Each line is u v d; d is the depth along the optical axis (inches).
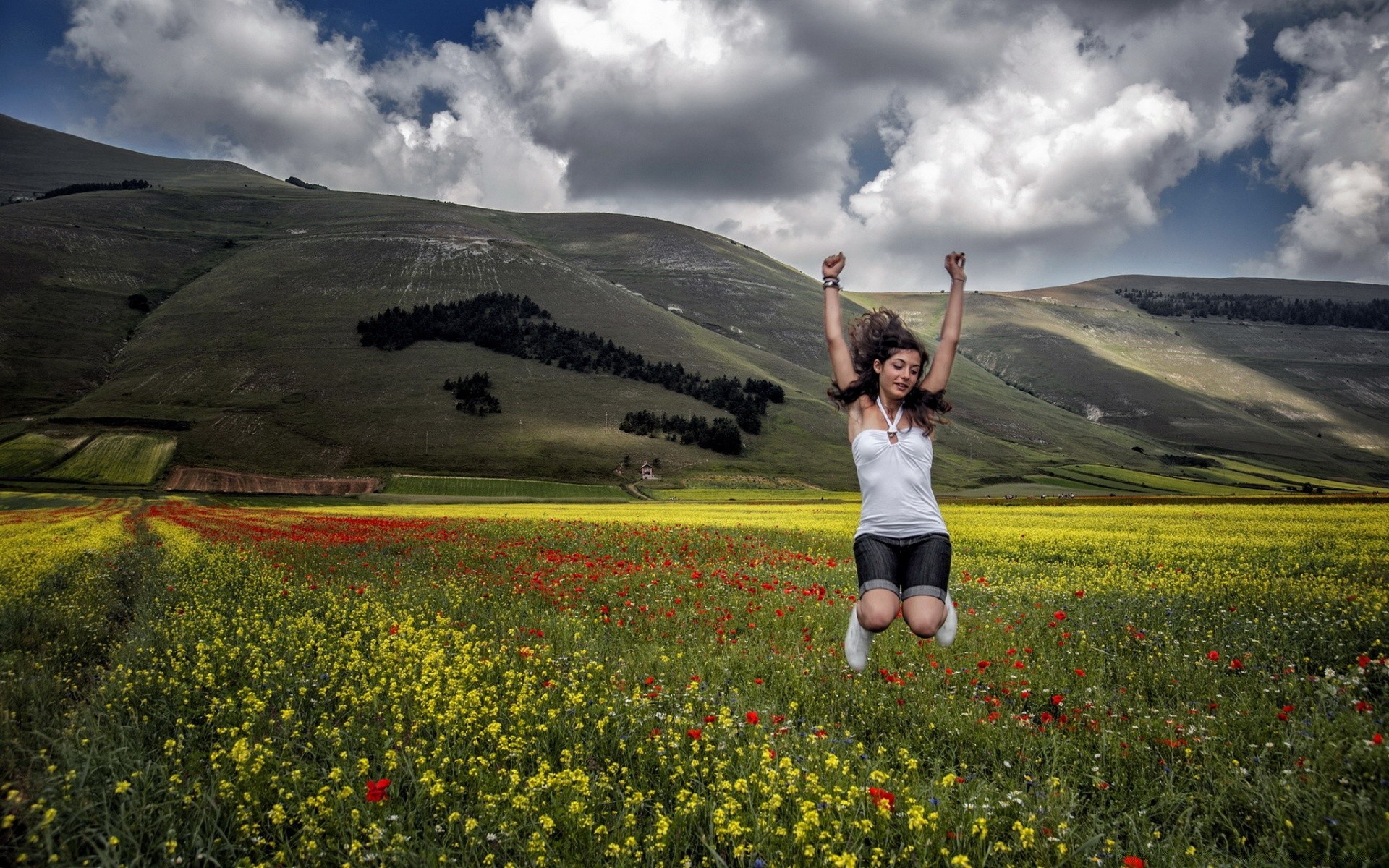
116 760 195.3
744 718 241.3
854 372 169.8
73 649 340.8
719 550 826.2
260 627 371.6
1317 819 166.4
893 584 150.5
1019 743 223.5
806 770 187.8
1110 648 352.2
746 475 5615.2
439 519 1403.8
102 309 7155.5
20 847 160.1
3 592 488.1
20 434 4872.0
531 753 210.5
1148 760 210.4
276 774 195.2
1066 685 284.5
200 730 236.1
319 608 446.0
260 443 5216.5
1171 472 7529.5
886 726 244.1
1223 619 409.4
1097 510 1726.1
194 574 601.9
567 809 174.7
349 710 254.4
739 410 6683.1
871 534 157.5
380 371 6496.1
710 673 301.3
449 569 651.5
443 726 227.6
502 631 383.9
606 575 575.2
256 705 241.8
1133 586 552.1
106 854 151.3
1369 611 399.5
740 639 368.2
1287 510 1604.3
